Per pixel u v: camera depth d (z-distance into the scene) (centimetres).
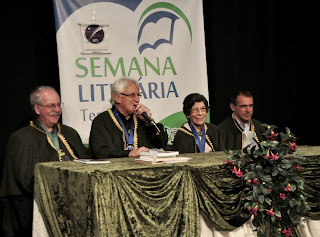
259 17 534
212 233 280
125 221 242
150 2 449
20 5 442
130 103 380
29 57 446
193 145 406
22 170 362
